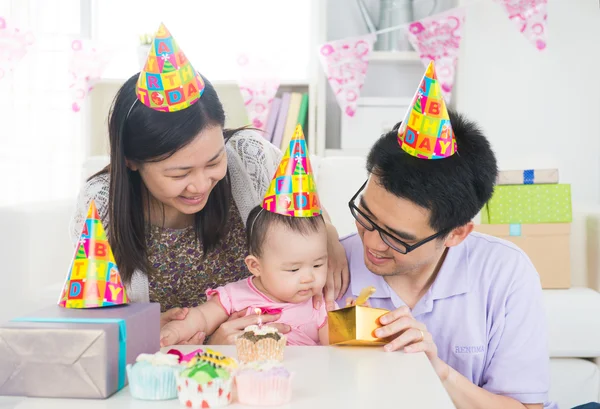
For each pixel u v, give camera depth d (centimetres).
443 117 116
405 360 106
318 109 326
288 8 357
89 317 94
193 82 128
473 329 137
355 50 317
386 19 332
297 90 343
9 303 273
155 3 356
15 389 90
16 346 89
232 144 162
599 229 269
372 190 121
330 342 118
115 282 101
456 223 121
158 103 127
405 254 122
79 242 102
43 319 93
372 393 90
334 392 90
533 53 341
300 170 138
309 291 150
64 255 299
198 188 133
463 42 324
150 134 129
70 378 89
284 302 151
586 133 343
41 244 286
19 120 338
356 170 280
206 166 133
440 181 117
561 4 340
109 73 356
